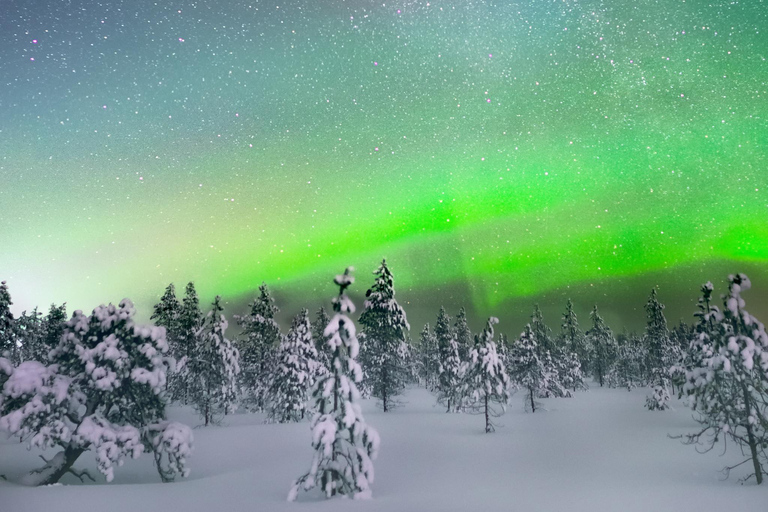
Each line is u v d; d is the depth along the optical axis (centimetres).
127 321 1959
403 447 2703
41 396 1727
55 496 1520
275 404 3972
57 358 1912
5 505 1390
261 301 5153
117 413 1973
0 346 4247
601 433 3186
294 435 3106
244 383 4928
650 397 4425
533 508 1398
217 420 4088
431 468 2150
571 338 8062
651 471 2070
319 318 6475
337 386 1600
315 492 1639
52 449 2545
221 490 1672
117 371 1869
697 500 1502
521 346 4762
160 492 1622
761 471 1889
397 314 4303
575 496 1572
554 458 2394
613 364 7906
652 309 6384
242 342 5128
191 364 4103
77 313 1936
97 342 1967
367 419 3812
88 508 1380
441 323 6034
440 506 1413
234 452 2620
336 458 1548
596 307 8181
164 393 2038
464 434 3166
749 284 1908
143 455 2459
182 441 1895
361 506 1407
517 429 3378
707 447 2619
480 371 3362
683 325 8231
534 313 7119
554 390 5641
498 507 1404
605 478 1917
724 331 1911
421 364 7394
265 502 1473
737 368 1861
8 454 2375
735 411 1861
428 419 3841
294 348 4116
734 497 1535
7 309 4250
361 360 4334
